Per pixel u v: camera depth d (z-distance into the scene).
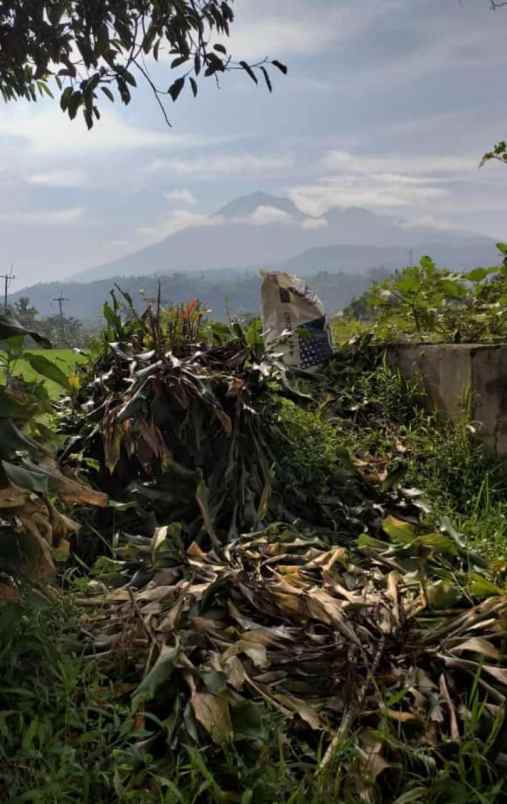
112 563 3.12
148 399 3.85
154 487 3.65
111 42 3.71
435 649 2.38
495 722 2.03
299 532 3.50
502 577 2.92
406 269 6.38
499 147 5.30
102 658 2.36
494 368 4.61
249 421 3.89
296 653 2.39
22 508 2.17
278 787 1.85
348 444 4.69
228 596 2.68
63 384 2.51
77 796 1.88
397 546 3.14
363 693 2.18
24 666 2.19
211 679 2.11
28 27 3.64
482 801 1.83
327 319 6.03
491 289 6.07
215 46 3.62
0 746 1.86
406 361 5.50
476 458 4.57
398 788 2.00
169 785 1.79
